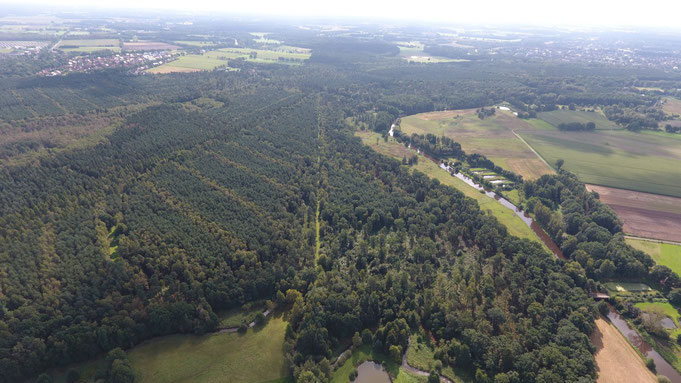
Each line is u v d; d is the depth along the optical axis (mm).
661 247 170625
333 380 112438
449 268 154250
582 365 107812
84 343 111688
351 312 126812
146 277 137875
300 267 152000
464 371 114875
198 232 158500
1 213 155625
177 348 119500
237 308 134625
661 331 124812
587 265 152500
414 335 126562
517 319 128625
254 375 112625
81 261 137875
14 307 119062
